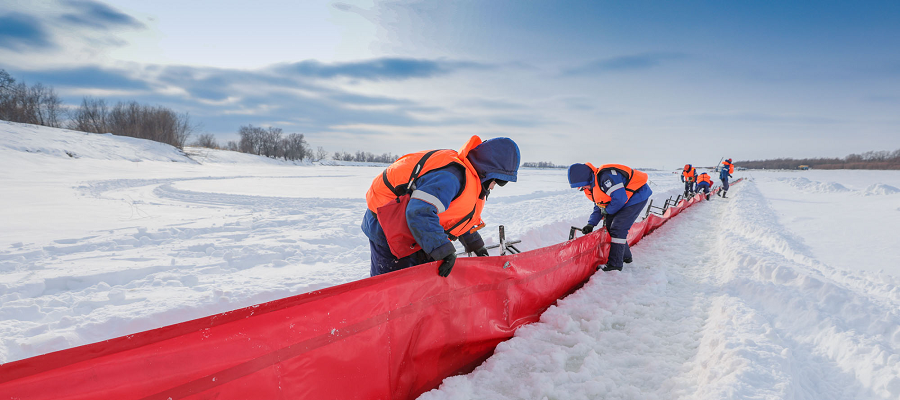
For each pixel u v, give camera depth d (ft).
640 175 15.33
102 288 12.83
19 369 3.47
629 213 15.28
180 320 10.72
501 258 9.34
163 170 91.50
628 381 7.85
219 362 4.60
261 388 4.95
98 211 29.71
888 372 7.30
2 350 8.59
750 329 9.16
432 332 7.50
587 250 14.53
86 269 14.28
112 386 3.92
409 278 6.97
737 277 13.50
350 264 16.07
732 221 27.76
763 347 8.18
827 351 8.93
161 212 30.04
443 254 6.86
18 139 95.76
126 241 19.02
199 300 11.50
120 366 3.97
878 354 7.85
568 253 12.87
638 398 7.23
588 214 31.94
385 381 6.58
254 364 4.89
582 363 8.48
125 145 127.24
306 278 13.85
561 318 10.33
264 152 249.96
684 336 9.74
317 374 5.55
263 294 12.17
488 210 33.53
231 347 4.71
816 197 50.21
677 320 10.78
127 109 178.29
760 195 53.52
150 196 41.24
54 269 14.32
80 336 9.46
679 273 15.60
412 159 7.57
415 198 6.82
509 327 9.76
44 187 44.27
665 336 9.82
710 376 7.32
